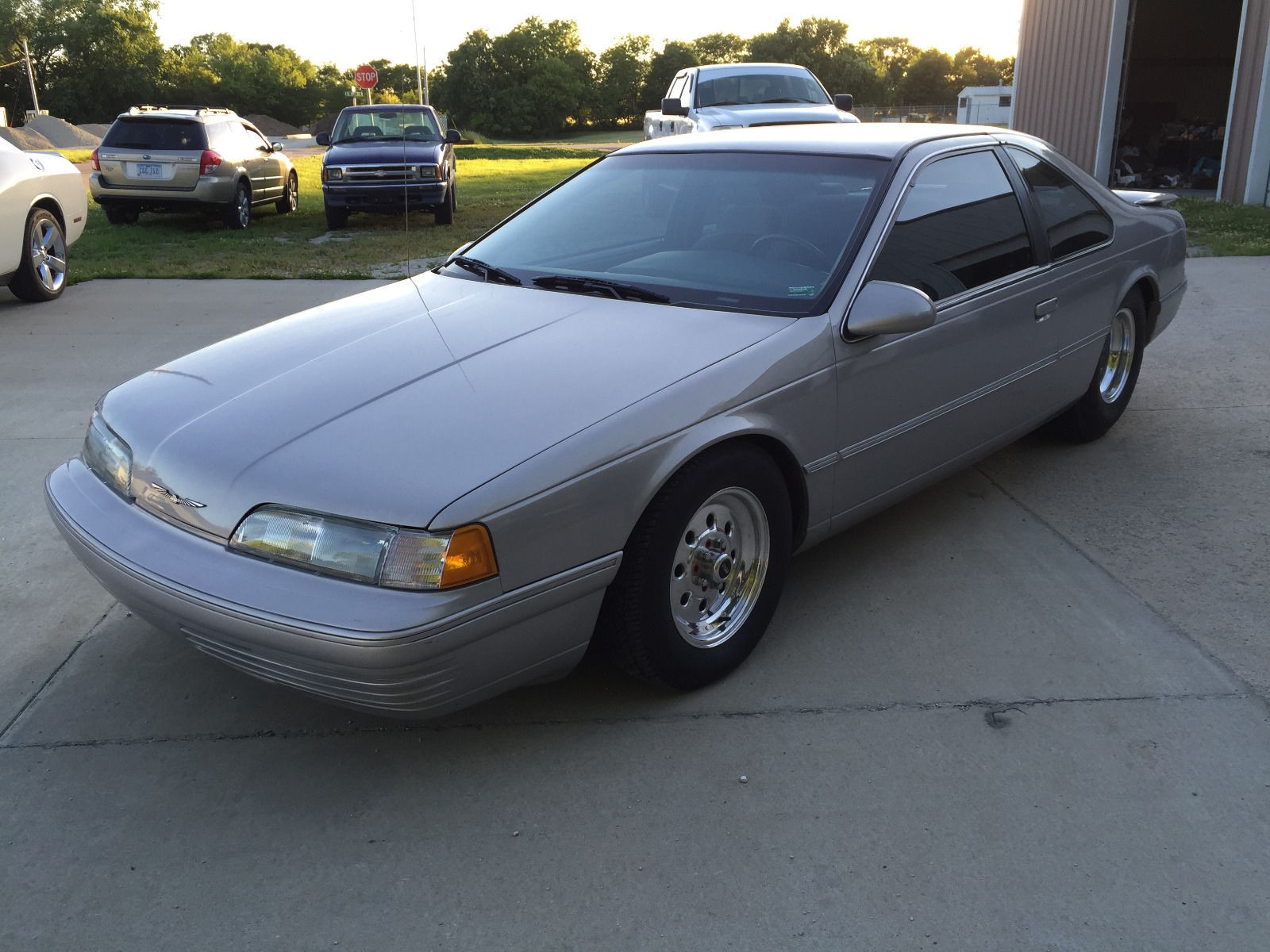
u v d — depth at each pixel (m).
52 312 8.09
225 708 2.96
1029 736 2.77
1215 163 17.12
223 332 7.32
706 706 2.94
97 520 2.72
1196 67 21.20
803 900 2.24
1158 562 3.76
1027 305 3.88
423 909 2.23
